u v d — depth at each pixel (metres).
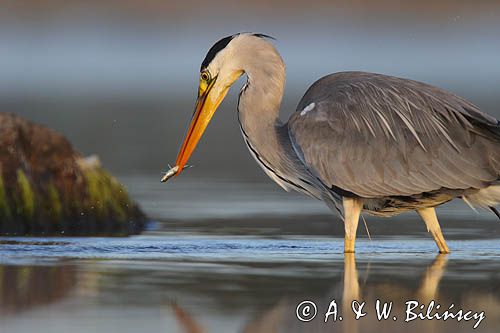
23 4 90.62
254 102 15.05
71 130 32.81
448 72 59.62
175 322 9.99
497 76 56.00
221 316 10.28
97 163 18.47
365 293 11.42
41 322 9.96
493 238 15.83
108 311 10.40
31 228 17.28
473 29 91.06
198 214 18.69
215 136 34.09
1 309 10.47
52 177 17.88
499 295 11.38
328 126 14.28
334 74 15.10
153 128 34.44
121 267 12.88
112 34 89.69
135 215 18.08
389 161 14.09
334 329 10.09
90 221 17.78
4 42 87.94
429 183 14.03
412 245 15.11
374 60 72.19
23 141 17.83
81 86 53.69
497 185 14.12
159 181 23.58
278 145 14.95
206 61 15.36
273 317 10.31
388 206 14.55
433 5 93.19
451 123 14.13
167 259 13.55
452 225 17.34
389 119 14.20
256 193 21.91
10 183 17.36
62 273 12.38
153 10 94.88
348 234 14.20
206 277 12.18
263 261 13.42
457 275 12.46
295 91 48.28
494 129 13.98
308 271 12.65
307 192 15.15
